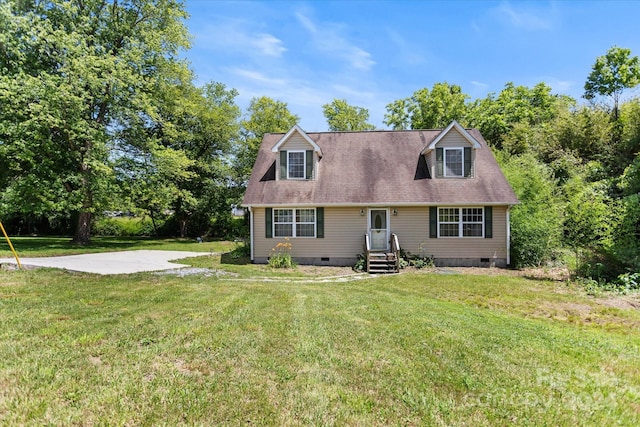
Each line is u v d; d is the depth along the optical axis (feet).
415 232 48.65
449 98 104.37
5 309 19.95
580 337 18.63
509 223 47.52
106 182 64.59
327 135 59.00
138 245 75.46
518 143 82.17
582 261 37.58
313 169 51.24
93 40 66.08
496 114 96.68
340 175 51.75
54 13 63.10
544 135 77.15
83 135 60.54
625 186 44.62
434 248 48.34
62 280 30.04
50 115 57.11
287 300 25.05
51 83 56.49
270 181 52.01
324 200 48.52
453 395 11.62
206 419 9.74
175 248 68.85
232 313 20.66
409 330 18.30
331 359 14.17
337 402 10.91
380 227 49.49
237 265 46.91
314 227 49.83
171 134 78.89
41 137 58.44
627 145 64.13
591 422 10.34
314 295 27.43
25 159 58.23
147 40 68.08
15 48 58.29
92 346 14.53
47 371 11.97
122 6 69.82
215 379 12.02
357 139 57.57
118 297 24.21
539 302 27.89
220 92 99.19
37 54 62.54
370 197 48.26
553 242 45.42
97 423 9.31
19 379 11.39
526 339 17.67
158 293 26.08
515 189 52.85
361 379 12.49
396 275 40.70
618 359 15.39
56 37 58.95
